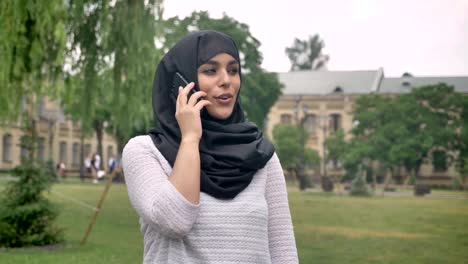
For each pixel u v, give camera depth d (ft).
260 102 140.26
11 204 31.30
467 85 214.48
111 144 199.21
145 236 5.85
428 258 32.86
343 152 158.10
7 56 30.09
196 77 5.82
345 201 81.41
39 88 34.14
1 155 150.82
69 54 37.09
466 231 45.73
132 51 36.96
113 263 27.68
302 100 213.46
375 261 31.45
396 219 55.31
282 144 144.36
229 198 5.61
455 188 153.28
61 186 98.22
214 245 5.47
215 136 5.68
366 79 222.48
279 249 5.98
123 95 38.06
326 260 31.30
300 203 76.33
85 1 36.76
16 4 29.53
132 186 5.65
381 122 153.99
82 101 38.22
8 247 31.30
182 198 5.21
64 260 27.91
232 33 125.18
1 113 31.53
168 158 5.64
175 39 41.65
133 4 36.83
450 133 149.69
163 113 5.95
